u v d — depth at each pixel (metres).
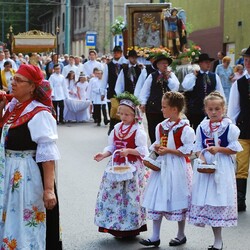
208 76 12.02
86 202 8.69
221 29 33.84
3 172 5.17
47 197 5.09
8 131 5.18
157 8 20.72
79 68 23.88
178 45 19.58
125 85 14.30
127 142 7.08
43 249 5.24
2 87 17.11
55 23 77.00
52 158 5.12
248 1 30.42
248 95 8.46
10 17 84.12
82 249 6.67
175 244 6.84
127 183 6.99
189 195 6.74
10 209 5.17
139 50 18.81
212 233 7.32
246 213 8.27
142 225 7.09
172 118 6.88
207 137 6.87
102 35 59.69
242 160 8.37
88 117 21.05
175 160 6.74
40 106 5.19
